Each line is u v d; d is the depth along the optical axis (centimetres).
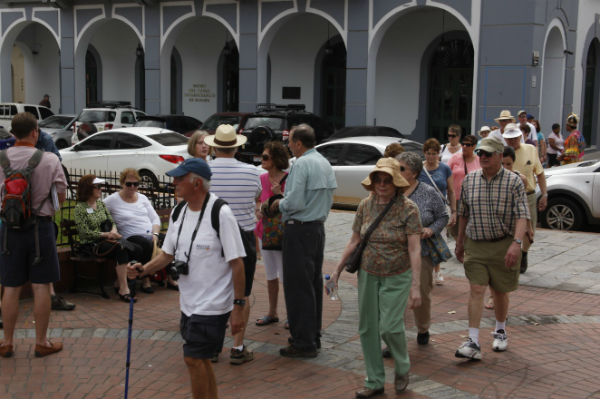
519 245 561
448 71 2191
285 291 574
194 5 2219
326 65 2412
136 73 2833
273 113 1739
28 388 510
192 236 432
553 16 1762
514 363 571
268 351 596
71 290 769
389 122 2284
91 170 1519
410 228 493
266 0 2072
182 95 2745
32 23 3052
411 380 531
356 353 591
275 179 635
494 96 1719
